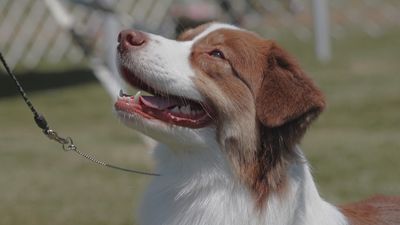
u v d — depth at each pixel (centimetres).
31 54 2505
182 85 684
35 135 1684
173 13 2397
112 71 1744
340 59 2581
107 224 1092
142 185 1273
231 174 683
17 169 1391
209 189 689
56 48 2559
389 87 2059
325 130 1650
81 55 2534
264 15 2928
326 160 1379
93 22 2258
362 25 3155
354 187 1203
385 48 2809
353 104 1869
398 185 1210
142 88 706
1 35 2442
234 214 682
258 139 681
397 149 1459
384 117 1745
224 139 682
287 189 679
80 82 2291
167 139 679
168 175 702
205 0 2516
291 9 2989
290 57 697
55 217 1122
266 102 675
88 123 1788
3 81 2297
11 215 1133
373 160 1377
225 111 684
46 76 2380
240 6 2684
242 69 695
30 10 2484
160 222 701
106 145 1559
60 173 1361
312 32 2927
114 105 679
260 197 677
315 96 667
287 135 677
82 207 1168
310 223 692
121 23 1833
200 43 703
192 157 689
